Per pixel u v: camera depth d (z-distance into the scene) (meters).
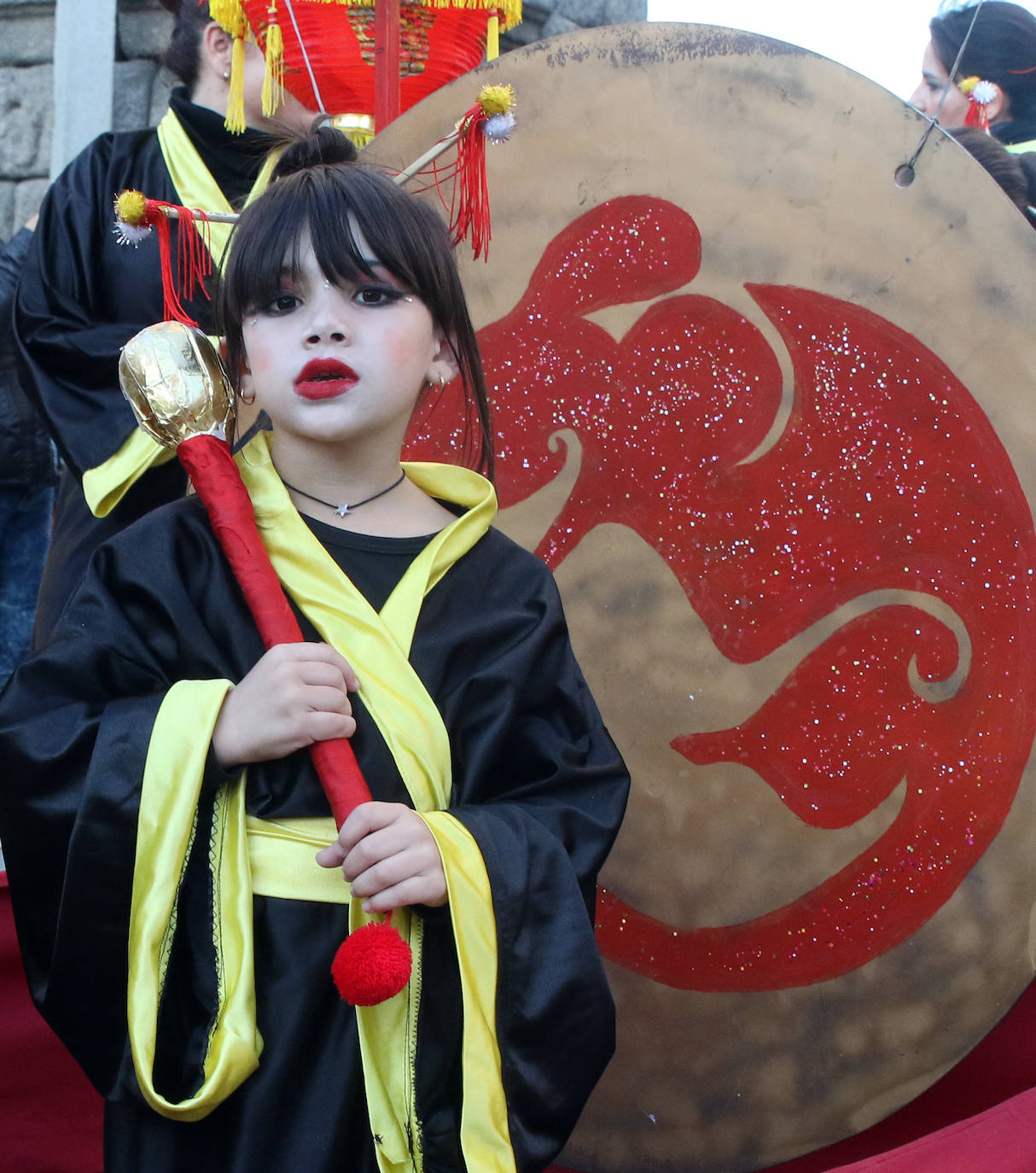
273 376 1.14
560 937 1.11
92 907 1.07
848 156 1.62
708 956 1.61
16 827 1.09
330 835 1.10
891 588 1.62
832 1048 1.60
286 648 1.07
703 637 1.64
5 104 4.20
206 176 1.98
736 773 1.63
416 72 2.10
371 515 1.21
